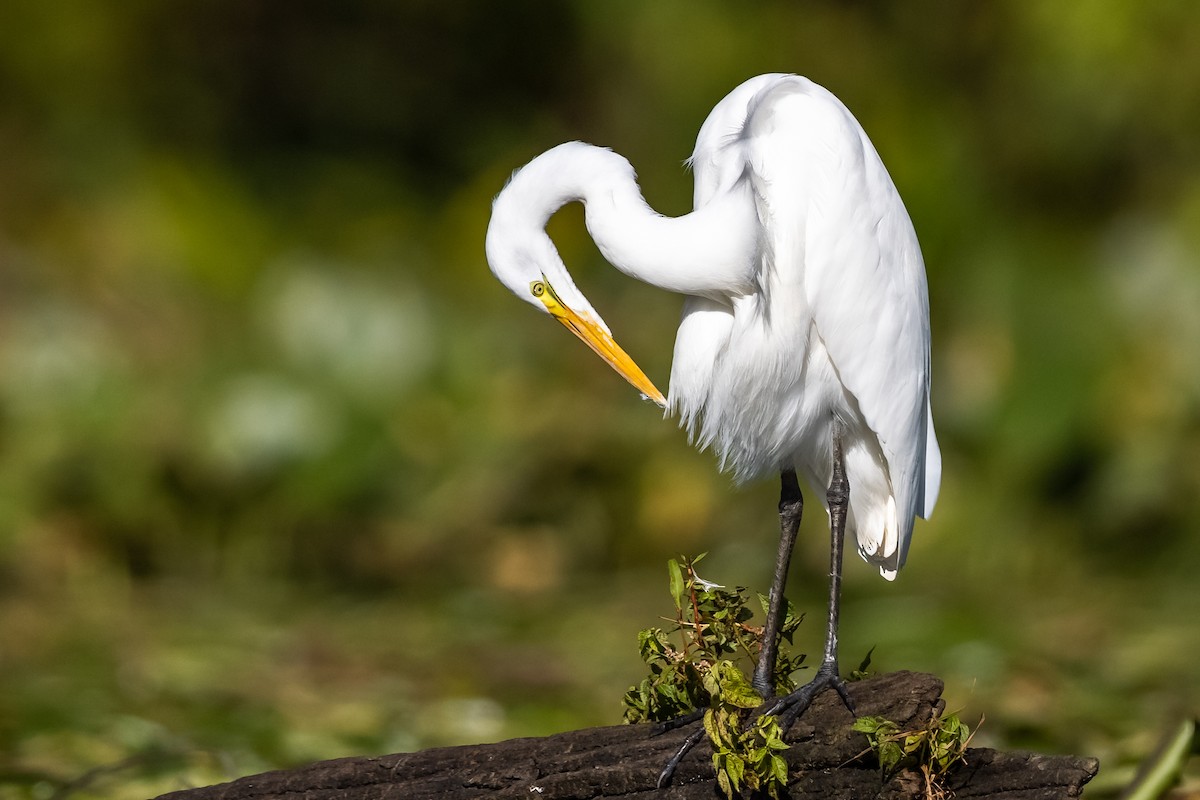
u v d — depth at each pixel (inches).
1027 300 476.1
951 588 424.5
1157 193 534.0
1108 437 462.3
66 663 338.0
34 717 287.3
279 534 454.9
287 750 270.2
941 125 537.3
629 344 489.1
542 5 628.7
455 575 450.3
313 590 430.9
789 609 206.2
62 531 441.7
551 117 631.2
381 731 286.0
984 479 463.2
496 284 549.6
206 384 459.2
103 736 275.4
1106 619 371.9
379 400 462.0
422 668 339.3
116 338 479.5
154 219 545.6
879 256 206.2
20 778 249.4
